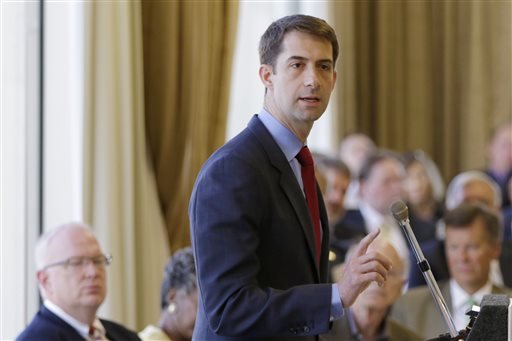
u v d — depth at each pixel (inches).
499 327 182.1
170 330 344.5
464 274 392.5
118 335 334.0
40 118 442.0
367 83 675.4
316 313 198.5
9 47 432.1
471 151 700.7
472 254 391.5
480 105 695.7
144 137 450.3
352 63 653.9
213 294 199.9
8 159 430.3
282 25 215.3
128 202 441.4
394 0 682.2
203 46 454.0
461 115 702.5
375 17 677.9
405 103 689.6
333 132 643.5
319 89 212.1
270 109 218.4
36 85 442.3
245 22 552.7
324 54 213.0
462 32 697.6
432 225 558.6
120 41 439.5
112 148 438.3
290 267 209.0
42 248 326.3
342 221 520.4
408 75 689.0
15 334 430.9
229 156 206.5
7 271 429.7
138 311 449.4
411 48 687.1
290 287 208.5
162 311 347.9
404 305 394.0
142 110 445.7
